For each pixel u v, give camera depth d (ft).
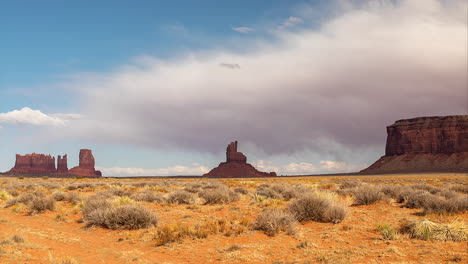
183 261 36.70
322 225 50.67
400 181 227.61
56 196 94.38
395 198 75.15
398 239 40.47
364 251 36.50
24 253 35.86
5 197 102.17
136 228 53.93
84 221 59.93
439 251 35.01
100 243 46.03
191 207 72.13
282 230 47.73
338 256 35.19
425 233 40.37
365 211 61.46
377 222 51.29
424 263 31.60
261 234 46.24
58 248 41.16
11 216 69.62
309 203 54.44
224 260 36.22
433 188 90.48
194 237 45.50
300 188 100.68
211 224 51.01
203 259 37.11
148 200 85.30
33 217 68.23
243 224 51.62
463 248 35.63
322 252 37.09
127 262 36.09
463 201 56.13
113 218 55.21
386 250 36.32
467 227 41.37
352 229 47.37
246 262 35.24
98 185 158.51
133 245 44.39
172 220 59.77
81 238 48.88
